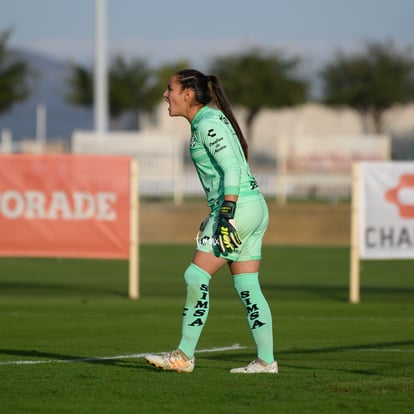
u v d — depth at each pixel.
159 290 54.19
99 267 68.50
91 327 37.94
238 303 47.69
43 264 70.69
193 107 24.91
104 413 20.81
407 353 31.39
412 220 48.25
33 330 36.91
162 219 95.94
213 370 26.17
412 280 61.47
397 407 21.50
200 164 24.78
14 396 22.59
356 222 48.25
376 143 114.31
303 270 67.31
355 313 43.94
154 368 26.61
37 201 48.03
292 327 38.69
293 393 22.89
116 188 48.25
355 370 26.91
